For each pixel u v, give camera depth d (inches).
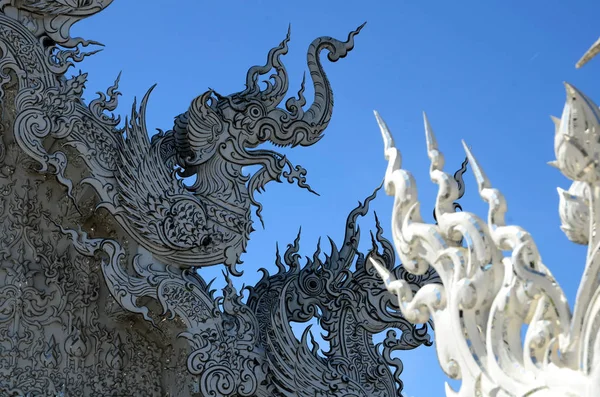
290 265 414.6
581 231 178.1
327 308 409.4
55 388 371.9
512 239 186.1
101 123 384.5
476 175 199.3
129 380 380.8
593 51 169.9
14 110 375.9
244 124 407.8
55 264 386.6
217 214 391.5
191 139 399.2
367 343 407.2
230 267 386.6
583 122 167.3
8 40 380.8
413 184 215.5
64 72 385.7
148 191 382.6
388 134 227.3
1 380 365.1
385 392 398.9
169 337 379.6
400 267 423.2
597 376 164.4
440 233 204.2
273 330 392.2
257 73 418.0
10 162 387.5
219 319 377.7
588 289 169.0
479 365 188.9
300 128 414.0
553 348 175.9
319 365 393.4
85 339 381.1
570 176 171.5
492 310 186.5
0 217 384.2
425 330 414.6
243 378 372.2
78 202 382.9
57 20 393.1
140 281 369.4
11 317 374.6
